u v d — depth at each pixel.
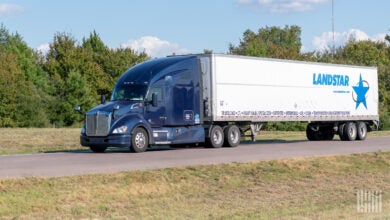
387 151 28.45
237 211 16.06
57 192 16.25
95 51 96.25
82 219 14.39
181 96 28.89
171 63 28.94
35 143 41.59
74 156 24.36
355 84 39.38
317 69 36.62
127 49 92.56
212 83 30.20
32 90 78.00
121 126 26.33
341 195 19.27
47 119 78.12
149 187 18.02
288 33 139.12
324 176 22.39
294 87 35.09
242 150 28.66
